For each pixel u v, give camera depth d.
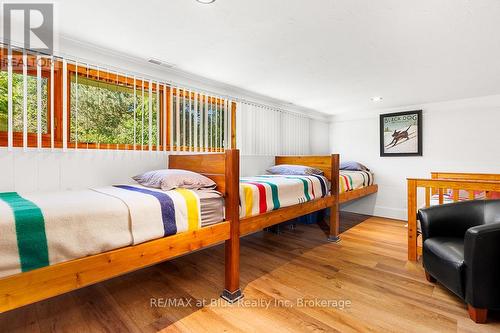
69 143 2.06
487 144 3.73
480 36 1.98
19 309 1.74
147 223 1.46
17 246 1.07
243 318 1.66
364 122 4.80
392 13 1.69
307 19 1.76
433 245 1.98
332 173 3.31
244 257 2.71
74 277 1.21
